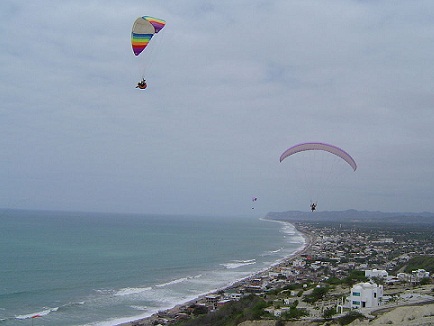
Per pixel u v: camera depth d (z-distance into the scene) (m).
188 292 92.81
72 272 110.81
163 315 71.44
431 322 37.03
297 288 87.00
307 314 51.19
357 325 40.94
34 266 116.50
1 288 88.00
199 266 134.25
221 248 191.38
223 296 85.81
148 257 148.50
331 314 47.94
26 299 80.00
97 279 103.44
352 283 76.38
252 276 114.25
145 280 106.12
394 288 69.56
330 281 88.81
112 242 194.12
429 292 58.31
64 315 70.00
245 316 54.66
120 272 115.19
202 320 63.50
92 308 75.56
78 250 156.75
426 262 112.75
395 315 41.03
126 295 87.44
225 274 119.50
